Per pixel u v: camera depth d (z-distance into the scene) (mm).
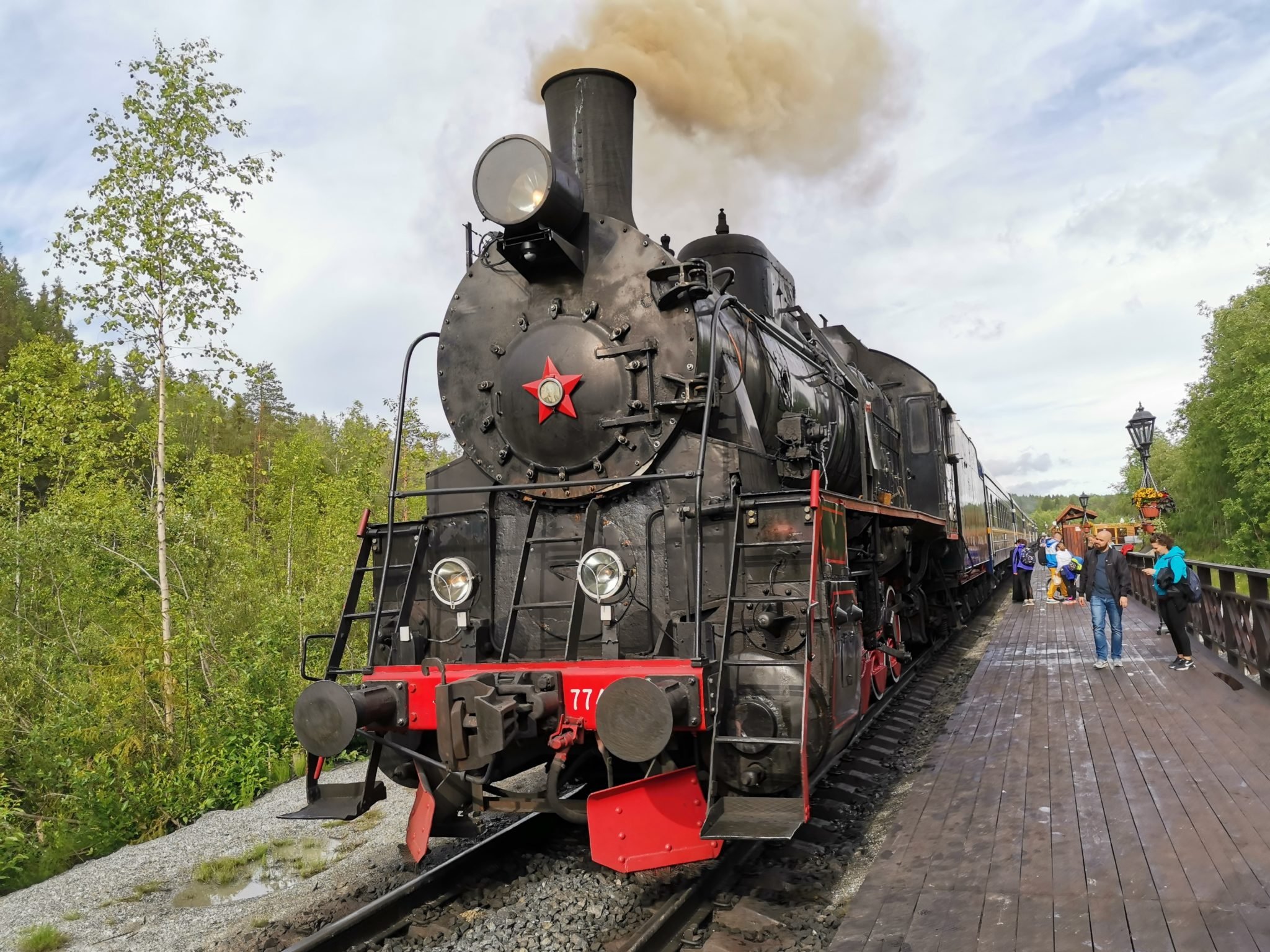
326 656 13828
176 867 6309
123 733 10242
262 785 9023
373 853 6133
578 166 6520
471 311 6207
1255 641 8750
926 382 12859
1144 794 5516
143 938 5027
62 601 13797
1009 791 5812
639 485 5488
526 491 5773
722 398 5730
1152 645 12156
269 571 19062
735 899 4629
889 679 9164
